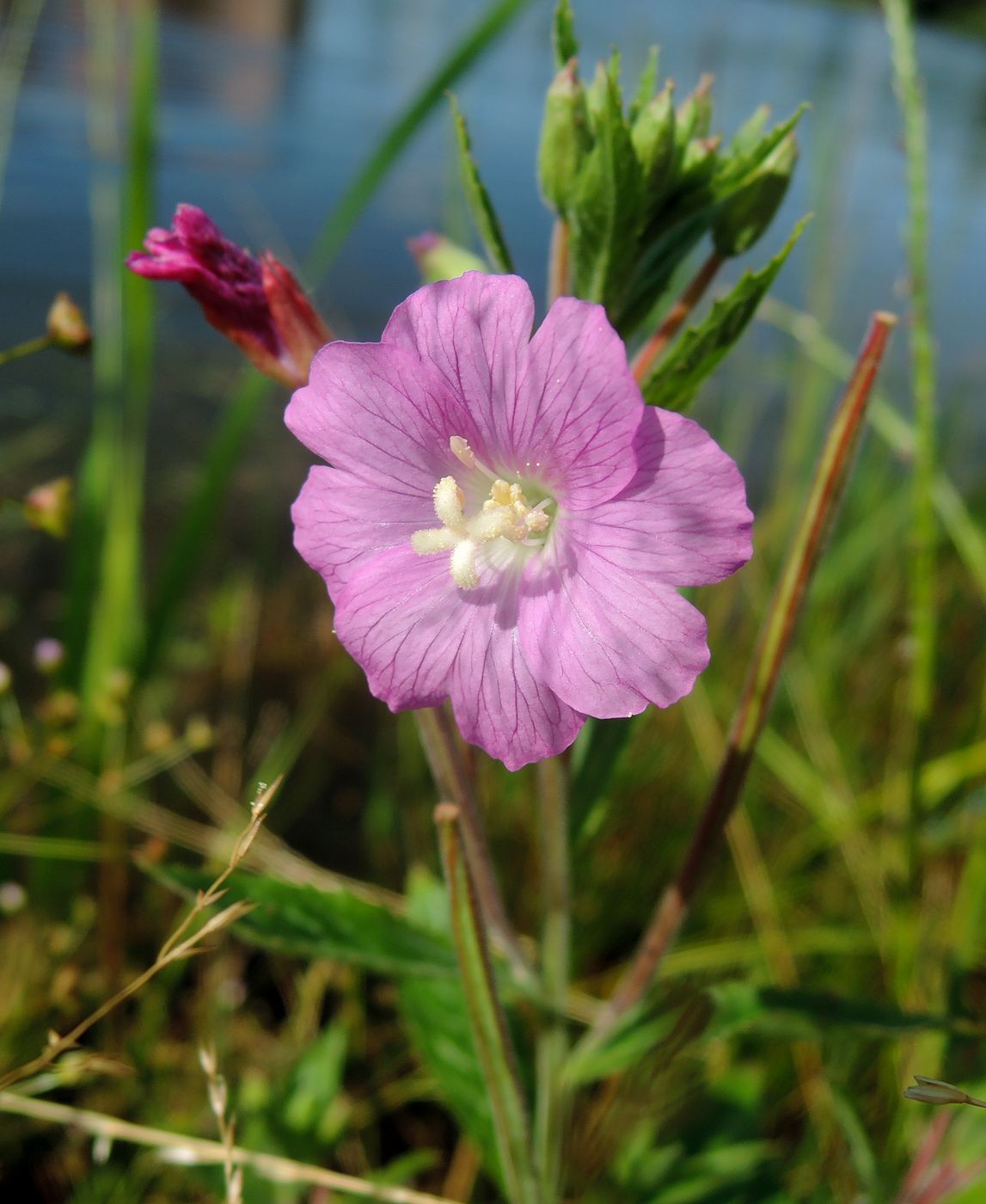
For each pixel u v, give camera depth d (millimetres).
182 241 60
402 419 54
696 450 47
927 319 82
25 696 124
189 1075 94
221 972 98
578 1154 95
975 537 114
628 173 56
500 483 53
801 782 116
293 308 60
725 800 62
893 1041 90
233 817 113
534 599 53
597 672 50
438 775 63
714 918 111
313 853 121
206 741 93
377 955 64
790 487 143
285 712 136
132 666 108
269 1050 101
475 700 53
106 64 126
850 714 131
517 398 51
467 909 54
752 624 136
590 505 51
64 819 98
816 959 108
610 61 56
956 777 110
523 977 70
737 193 60
